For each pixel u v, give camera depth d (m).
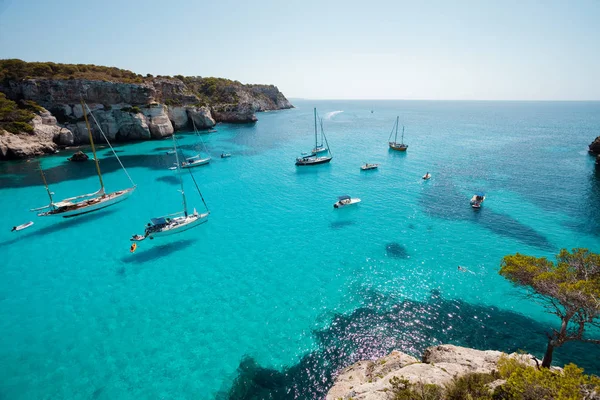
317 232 39.38
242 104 149.25
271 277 30.39
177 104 120.06
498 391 11.18
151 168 70.50
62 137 85.19
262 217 44.34
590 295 11.34
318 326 23.95
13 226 42.03
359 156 81.25
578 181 57.38
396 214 43.97
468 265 31.23
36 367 20.64
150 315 25.47
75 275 31.19
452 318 24.39
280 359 21.05
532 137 113.94
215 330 23.72
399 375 15.13
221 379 19.61
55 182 59.75
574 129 141.12
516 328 23.20
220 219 43.88
